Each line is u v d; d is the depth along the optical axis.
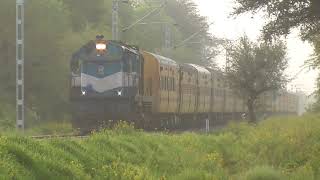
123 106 93.75
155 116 110.94
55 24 149.75
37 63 142.62
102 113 94.00
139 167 52.91
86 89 94.50
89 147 52.31
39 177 37.16
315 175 50.84
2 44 138.50
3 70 137.88
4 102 129.50
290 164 60.97
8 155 37.09
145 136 69.88
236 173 63.22
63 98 145.50
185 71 132.38
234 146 81.19
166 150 67.25
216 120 167.62
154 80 109.06
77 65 95.56
